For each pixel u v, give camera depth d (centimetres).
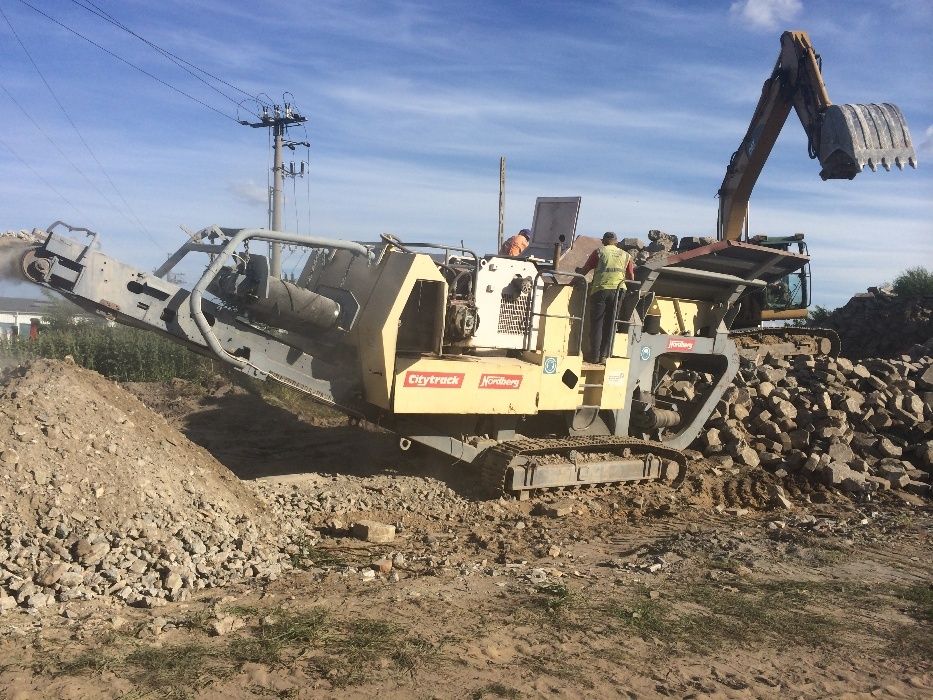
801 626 568
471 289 914
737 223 1670
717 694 447
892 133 1327
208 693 392
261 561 625
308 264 950
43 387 676
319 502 845
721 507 1005
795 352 1617
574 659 477
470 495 935
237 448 1143
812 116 1414
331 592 570
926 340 2397
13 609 479
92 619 478
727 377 1257
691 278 1150
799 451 1235
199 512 652
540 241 1233
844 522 965
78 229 783
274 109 4044
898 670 502
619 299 1041
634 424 1137
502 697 416
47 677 394
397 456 1100
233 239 773
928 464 1282
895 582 701
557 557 727
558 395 994
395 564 661
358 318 873
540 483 945
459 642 484
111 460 636
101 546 550
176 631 467
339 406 889
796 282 1650
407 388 862
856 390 1487
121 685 392
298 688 405
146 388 1564
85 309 809
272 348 844
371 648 462
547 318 979
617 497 1011
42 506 569
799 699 451
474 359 910
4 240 752
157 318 803
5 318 3278
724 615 579
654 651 502
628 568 699
